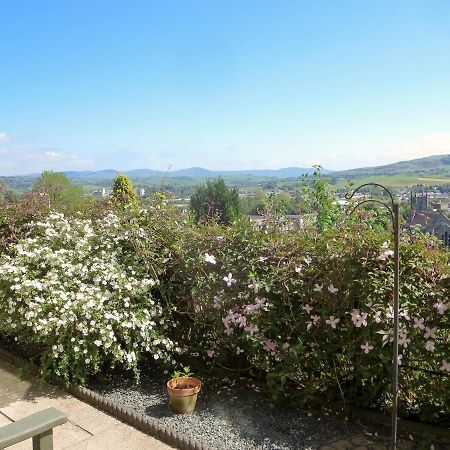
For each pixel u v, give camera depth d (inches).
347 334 127.3
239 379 157.6
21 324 160.4
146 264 174.7
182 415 132.8
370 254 123.0
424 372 122.7
